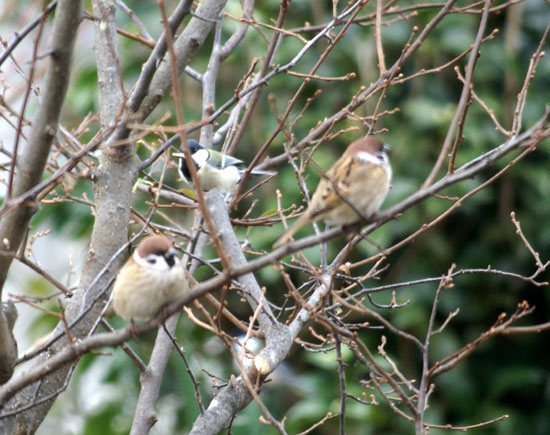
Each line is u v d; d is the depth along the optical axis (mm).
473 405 12617
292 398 13133
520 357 13156
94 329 6480
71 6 5949
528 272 13047
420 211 12602
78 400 13641
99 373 13977
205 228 8945
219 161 9875
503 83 13352
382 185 6070
